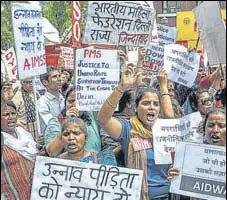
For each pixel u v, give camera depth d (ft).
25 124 16.61
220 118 14.26
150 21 16.38
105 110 14.23
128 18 16.07
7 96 16.44
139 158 14.30
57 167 13.73
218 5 17.17
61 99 17.49
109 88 15.61
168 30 20.62
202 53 27.53
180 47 17.75
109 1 15.79
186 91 17.95
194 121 14.55
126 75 14.34
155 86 15.79
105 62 15.56
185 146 14.03
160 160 14.29
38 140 14.90
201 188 13.97
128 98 15.25
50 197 13.71
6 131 14.52
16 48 15.31
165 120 14.39
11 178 14.32
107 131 14.34
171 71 17.67
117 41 16.08
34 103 16.74
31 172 14.46
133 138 14.34
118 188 13.67
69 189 13.71
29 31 15.56
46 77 17.22
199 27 17.72
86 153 14.14
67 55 21.67
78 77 15.48
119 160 14.60
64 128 13.98
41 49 15.96
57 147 14.30
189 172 13.99
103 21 15.88
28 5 15.46
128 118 15.35
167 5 88.58
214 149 13.87
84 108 15.46
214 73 19.84
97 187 13.67
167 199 14.39
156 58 19.29
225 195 13.84
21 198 14.37
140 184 13.62
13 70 18.85
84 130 14.05
